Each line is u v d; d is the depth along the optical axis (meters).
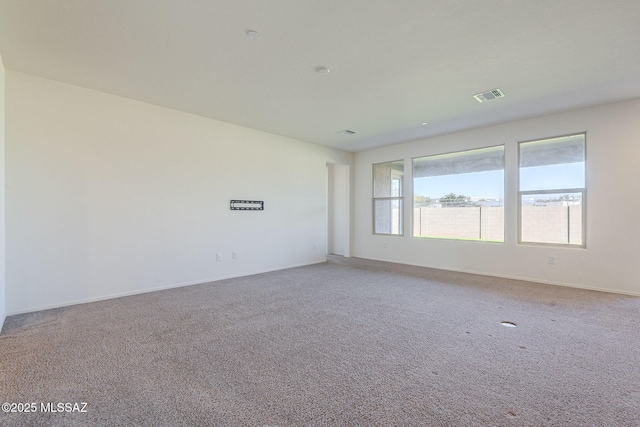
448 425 1.59
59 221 3.47
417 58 2.91
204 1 2.12
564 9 2.18
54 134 3.43
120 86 3.57
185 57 2.90
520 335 2.73
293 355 2.37
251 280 4.86
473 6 2.16
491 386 1.95
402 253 6.49
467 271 5.50
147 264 4.13
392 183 6.78
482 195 5.38
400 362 2.26
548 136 4.61
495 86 3.54
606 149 4.14
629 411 1.70
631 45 2.65
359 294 4.06
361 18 2.31
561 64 3.01
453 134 5.66
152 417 1.64
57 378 2.02
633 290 3.98
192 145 4.55
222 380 2.01
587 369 2.15
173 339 2.64
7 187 3.16
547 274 4.63
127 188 3.95
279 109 4.33
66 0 2.10
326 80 3.39
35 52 2.80
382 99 3.94
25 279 3.27
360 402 1.79
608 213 4.14
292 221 6.04
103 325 2.95
